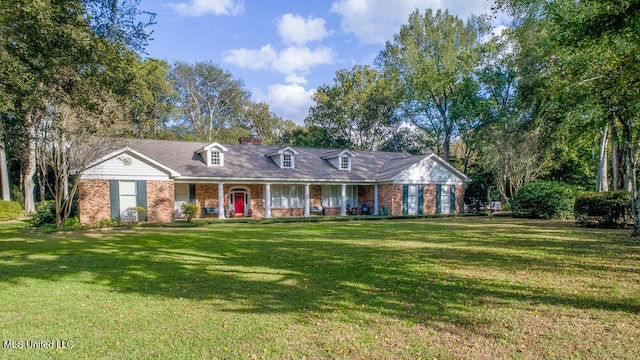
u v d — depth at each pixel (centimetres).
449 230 1498
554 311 489
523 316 471
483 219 2109
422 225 1744
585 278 664
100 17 941
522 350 375
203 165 2248
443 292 580
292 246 1064
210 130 4741
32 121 1273
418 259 852
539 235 1291
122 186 1898
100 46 920
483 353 368
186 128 4822
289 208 2541
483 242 1130
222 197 2186
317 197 2636
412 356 363
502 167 2516
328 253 941
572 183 2903
